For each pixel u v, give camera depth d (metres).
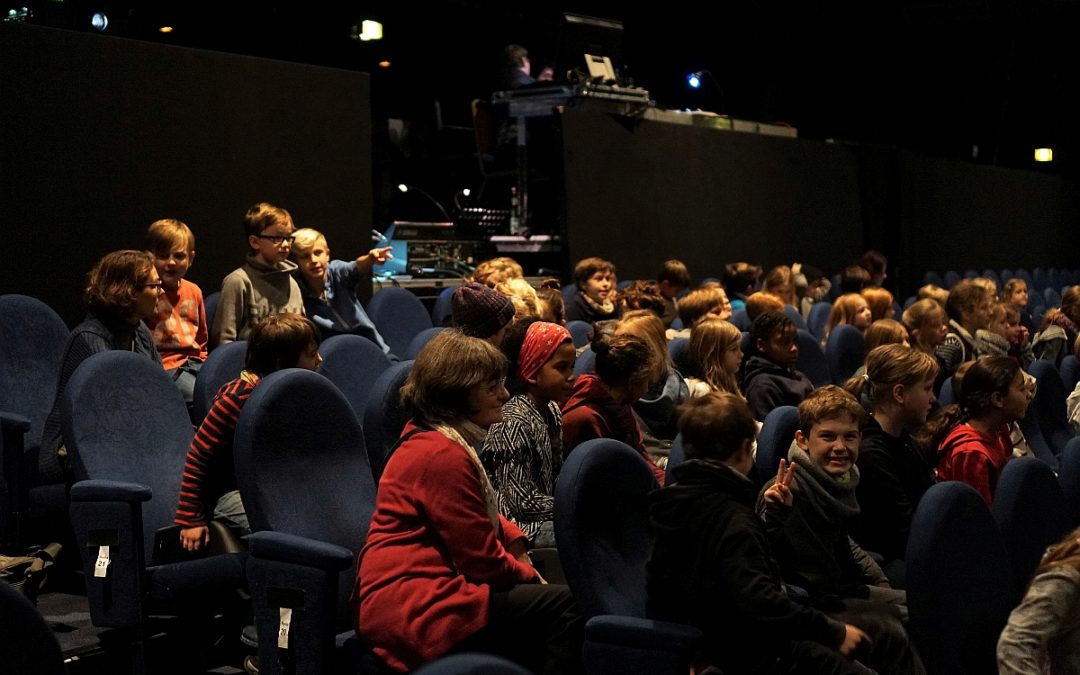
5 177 5.16
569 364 3.35
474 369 2.66
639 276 9.16
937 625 2.57
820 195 11.48
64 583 3.92
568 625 2.65
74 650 3.32
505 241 8.33
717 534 2.50
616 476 2.73
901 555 3.46
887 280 12.63
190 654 3.56
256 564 2.75
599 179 8.80
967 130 16.36
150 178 5.73
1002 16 13.61
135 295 3.76
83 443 3.26
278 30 10.20
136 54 5.66
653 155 9.34
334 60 10.92
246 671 3.20
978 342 6.04
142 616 3.03
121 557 3.02
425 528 2.60
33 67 5.25
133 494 3.00
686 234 9.68
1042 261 16.47
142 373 3.51
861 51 14.66
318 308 5.38
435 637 2.53
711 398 2.66
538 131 9.13
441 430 2.64
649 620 2.49
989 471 3.72
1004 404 3.77
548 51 12.63
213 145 6.02
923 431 3.93
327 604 2.65
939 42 14.70
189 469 3.28
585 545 2.61
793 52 14.43
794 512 3.05
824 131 15.28
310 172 6.52
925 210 13.29
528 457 3.23
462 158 9.57
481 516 2.61
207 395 3.93
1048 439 5.34
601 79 8.86
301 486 2.93
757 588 2.43
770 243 10.74
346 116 6.71
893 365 3.57
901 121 15.75
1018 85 16.33
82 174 5.45
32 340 4.18
